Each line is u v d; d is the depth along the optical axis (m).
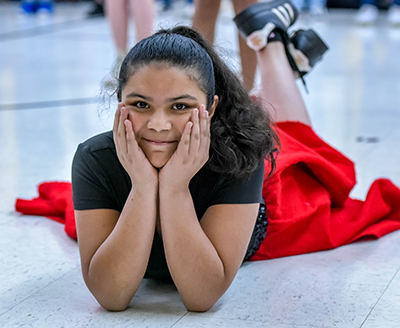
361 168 2.39
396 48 6.53
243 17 2.08
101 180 1.23
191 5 9.37
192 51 1.09
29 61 5.60
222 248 1.21
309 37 2.12
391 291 1.35
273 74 2.03
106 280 1.19
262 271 1.49
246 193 1.23
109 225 1.23
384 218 1.82
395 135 2.95
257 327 1.18
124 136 1.10
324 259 1.57
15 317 1.25
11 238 1.74
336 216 1.75
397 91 4.20
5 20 9.21
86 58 5.70
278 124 1.89
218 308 1.28
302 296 1.33
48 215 1.94
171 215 1.16
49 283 1.44
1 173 2.41
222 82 1.23
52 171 2.43
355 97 4.02
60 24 8.66
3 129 3.18
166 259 1.21
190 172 1.13
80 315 1.25
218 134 1.19
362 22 8.77
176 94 1.06
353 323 1.20
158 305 1.30
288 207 1.60
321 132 3.05
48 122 3.33
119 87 1.17
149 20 3.81
